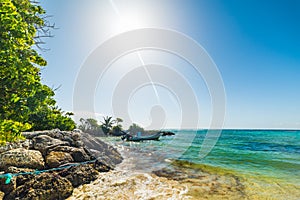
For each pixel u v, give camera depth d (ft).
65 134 30.96
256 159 38.55
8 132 16.79
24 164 17.72
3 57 17.72
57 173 18.98
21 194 14.60
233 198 17.21
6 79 19.42
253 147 63.72
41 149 22.15
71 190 17.70
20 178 15.79
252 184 21.31
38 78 26.07
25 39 21.08
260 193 18.51
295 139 106.01
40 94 26.40
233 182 22.09
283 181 22.53
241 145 70.54
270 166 31.40
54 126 43.62
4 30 17.87
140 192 18.54
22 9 24.31
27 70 21.40
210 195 17.97
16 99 19.65
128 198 16.96
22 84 20.54
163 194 18.08
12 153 18.06
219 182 22.12
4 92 20.66
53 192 15.92
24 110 22.08
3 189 14.48
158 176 24.56
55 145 23.94
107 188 19.43
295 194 18.22
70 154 23.65
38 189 15.37
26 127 18.76
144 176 24.36
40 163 18.83
